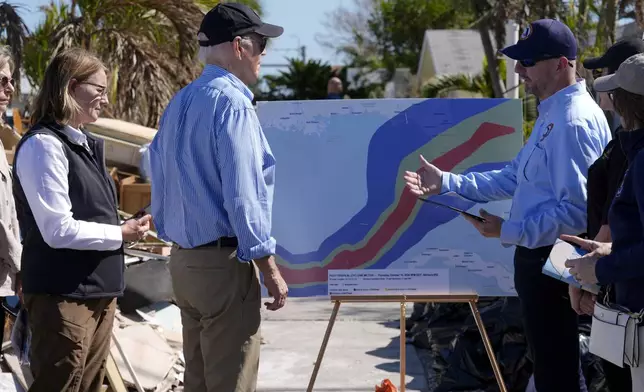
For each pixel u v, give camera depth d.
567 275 3.24
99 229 3.33
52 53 11.27
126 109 11.32
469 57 32.22
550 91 3.74
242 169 3.25
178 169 3.38
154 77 11.44
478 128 4.26
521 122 4.25
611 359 2.84
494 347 5.12
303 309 8.53
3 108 3.61
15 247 3.63
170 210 3.46
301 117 4.29
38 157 3.24
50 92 3.37
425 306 6.84
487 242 4.26
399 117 4.28
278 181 4.29
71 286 3.31
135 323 5.78
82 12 11.55
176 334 5.98
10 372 4.29
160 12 11.50
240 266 3.38
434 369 5.79
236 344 3.39
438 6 46.28
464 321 6.07
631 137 2.96
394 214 4.27
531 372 5.03
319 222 4.29
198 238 3.35
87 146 3.47
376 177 4.27
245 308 3.41
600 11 14.66
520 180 3.80
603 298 3.02
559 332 3.74
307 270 4.29
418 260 4.28
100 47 11.42
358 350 6.64
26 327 3.65
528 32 3.74
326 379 5.81
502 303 5.34
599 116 3.63
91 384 3.61
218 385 3.39
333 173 4.28
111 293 3.43
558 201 3.61
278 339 7.11
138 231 3.48
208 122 3.30
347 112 4.29
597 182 3.42
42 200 3.22
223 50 3.42
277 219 4.29
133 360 5.20
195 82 3.45
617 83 2.96
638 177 2.66
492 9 18.38
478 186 4.11
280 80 43.69
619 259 2.76
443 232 4.26
